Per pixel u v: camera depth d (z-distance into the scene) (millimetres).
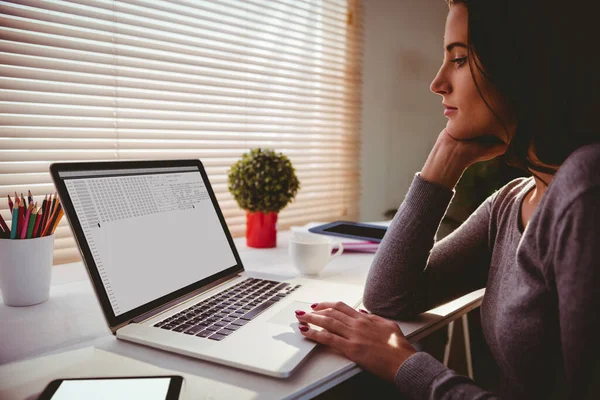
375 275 836
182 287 810
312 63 1980
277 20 1828
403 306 814
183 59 1492
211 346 619
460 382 588
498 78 633
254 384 539
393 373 619
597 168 541
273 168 1274
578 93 606
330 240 1067
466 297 983
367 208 2422
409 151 2637
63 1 1202
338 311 728
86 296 875
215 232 967
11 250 781
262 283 930
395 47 2445
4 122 1116
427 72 2664
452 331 1438
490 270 797
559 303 550
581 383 532
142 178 853
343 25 2148
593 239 517
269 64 1784
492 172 2543
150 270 765
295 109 1917
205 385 533
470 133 751
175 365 587
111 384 522
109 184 772
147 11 1407
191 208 930
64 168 700
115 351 629
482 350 1637
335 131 2158
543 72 607
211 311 757
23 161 1174
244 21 1705
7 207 1140
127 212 775
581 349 522
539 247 599
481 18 627
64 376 555
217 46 1597
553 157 635
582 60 598
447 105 771
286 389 528
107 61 1295
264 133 1841
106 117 1314
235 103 1676
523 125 643
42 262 816
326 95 2078
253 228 1315
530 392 652
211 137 1616
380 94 2398
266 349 613
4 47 1094
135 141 1408
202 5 1552
